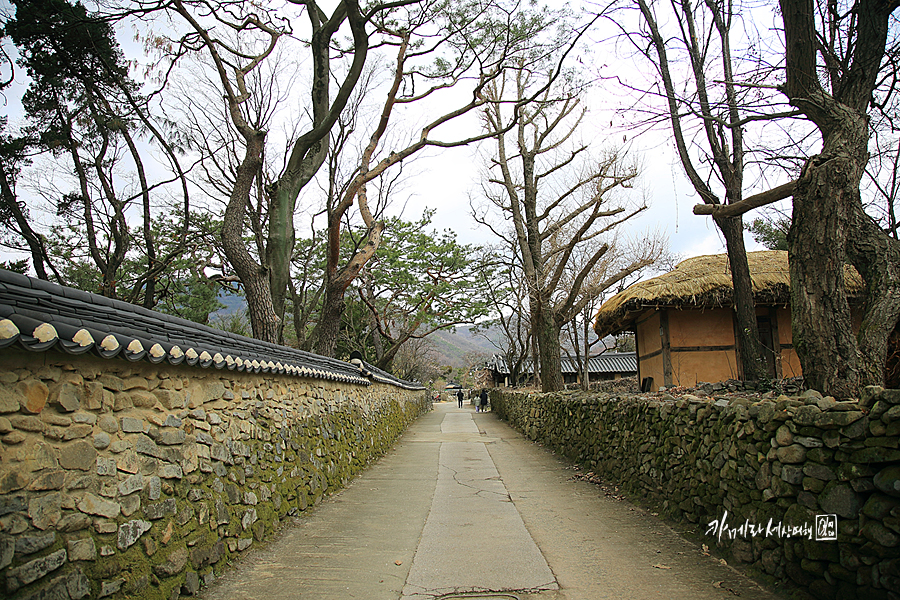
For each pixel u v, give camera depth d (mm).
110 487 3035
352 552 4867
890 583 3025
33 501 2535
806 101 5414
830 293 4965
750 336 10242
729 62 8141
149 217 10750
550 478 8773
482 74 10469
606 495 7293
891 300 5004
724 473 4711
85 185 9852
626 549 4879
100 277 11867
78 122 9523
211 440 4266
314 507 6590
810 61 5406
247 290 8516
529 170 17016
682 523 5539
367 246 10812
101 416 3033
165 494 3547
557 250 16969
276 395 5934
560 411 12141
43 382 2664
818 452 3580
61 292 2756
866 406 3354
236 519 4531
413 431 18391
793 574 3707
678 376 12680
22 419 2527
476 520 6051
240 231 8594
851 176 5047
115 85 9438
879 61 5469
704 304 12281
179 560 3594
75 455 2814
